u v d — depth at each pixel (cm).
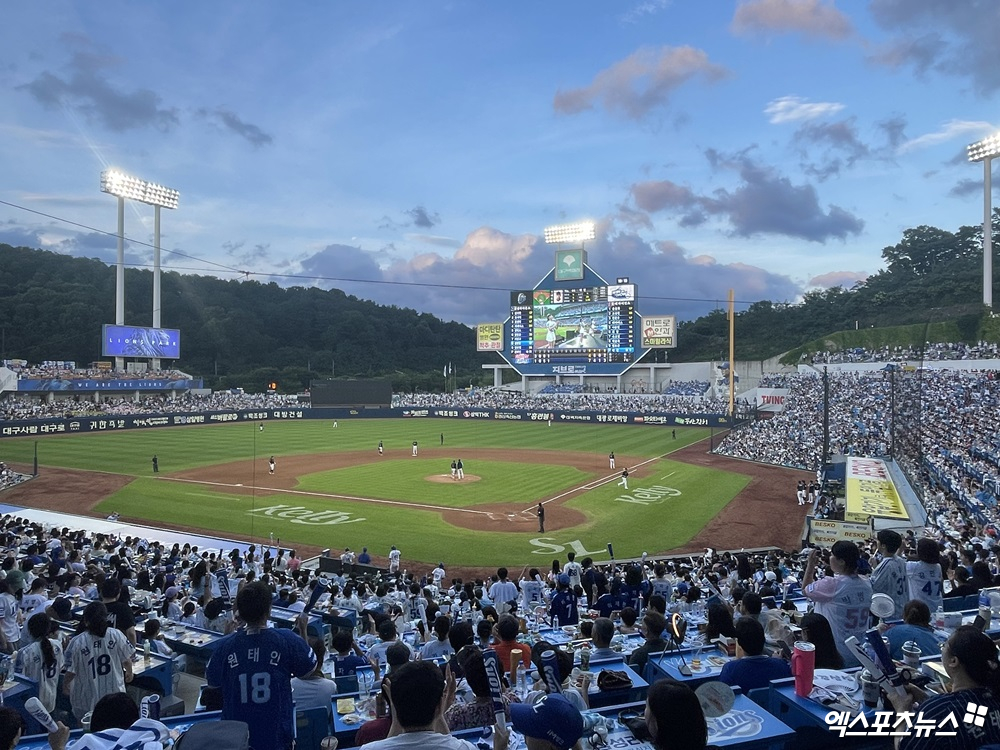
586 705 611
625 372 10462
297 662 573
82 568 1967
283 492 4188
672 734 376
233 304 16325
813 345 9688
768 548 2945
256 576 1984
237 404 10256
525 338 10362
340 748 661
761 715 566
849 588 742
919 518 2834
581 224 10194
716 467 5288
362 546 2986
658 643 860
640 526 3356
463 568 2694
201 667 1346
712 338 13738
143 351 9931
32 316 12538
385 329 17325
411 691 416
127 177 9475
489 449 6356
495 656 530
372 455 5897
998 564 1702
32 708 563
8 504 3803
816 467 4912
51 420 7300
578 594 1681
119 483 4469
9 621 1185
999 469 3312
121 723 527
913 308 10394
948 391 6159
